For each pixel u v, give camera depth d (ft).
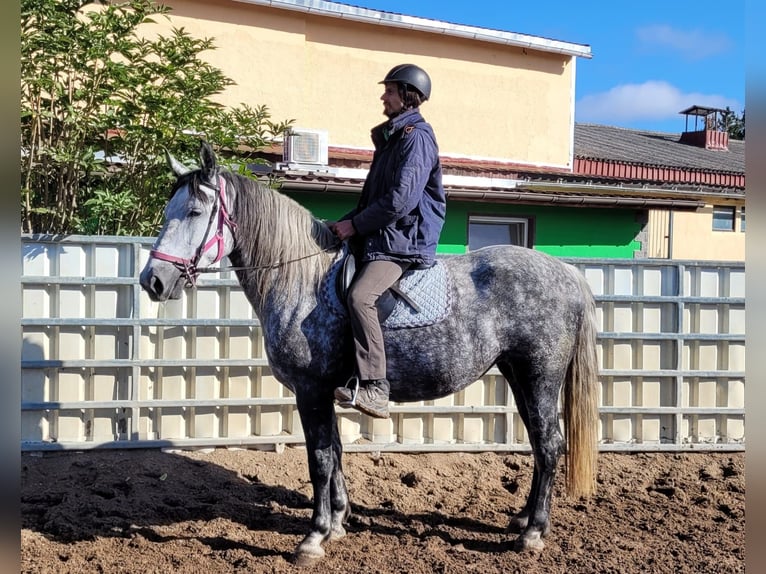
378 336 13.14
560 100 46.34
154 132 20.52
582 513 16.98
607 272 21.34
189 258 13.28
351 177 32.50
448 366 13.87
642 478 19.72
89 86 20.48
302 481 18.48
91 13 20.03
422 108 42.60
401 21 40.70
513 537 15.35
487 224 37.24
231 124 22.33
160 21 35.37
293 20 38.55
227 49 37.09
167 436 19.49
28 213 20.11
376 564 13.82
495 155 44.55
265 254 13.96
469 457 20.57
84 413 19.01
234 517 16.19
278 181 25.43
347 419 20.51
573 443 14.94
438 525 16.05
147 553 14.07
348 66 40.37
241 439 19.71
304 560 13.67
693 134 71.77
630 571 13.62
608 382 21.54
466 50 43.39
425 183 13.29
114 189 21.44
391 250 13.38
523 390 14.75
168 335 19.44
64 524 15.07
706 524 16.24
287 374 13.96
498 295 14.26
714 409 21.75
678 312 21.48
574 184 37.60
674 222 52.06
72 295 18.83
